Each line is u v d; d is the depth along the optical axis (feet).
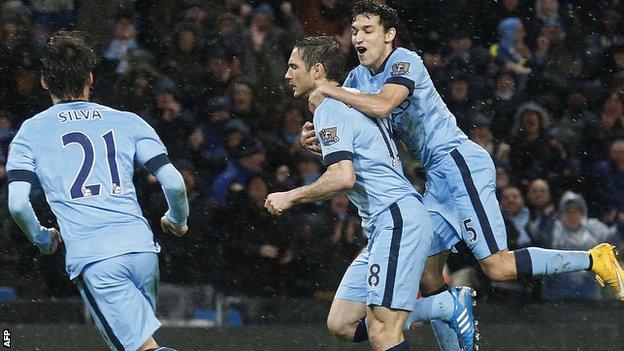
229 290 76.64
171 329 69.87
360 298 50.11
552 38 100.01
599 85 97.55
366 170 48.14
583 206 83.35
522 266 52.65
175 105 83.82
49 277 74.90
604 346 72.28
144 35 90.89
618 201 89.76
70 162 43.57
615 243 83.87
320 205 78.28
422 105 51.47
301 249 77.36
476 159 52.49
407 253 47.57
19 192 43.04
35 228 44.11
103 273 42.91
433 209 52.90
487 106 92.73
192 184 78.48
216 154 81.35
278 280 77.15
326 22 96.27
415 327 71.15
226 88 86.07
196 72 86.43
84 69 44.80
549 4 100.94
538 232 82.74
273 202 47.44
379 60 51.21
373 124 48.60
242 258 76.84
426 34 99.50
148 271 43.80
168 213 45.62
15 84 85.61
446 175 52.49
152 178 77.00
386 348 47.75
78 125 44.11
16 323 71.41
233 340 70.49
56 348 68.44
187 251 76.48
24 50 86.02
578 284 78.43
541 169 89.15
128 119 44.70
